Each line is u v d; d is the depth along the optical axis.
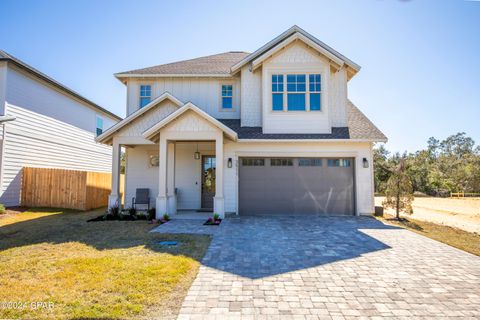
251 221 9.28
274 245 6.21
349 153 10.81
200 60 14.98
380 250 5.89
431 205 17.77
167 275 4.26
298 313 3.25
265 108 11.23
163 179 9.62
